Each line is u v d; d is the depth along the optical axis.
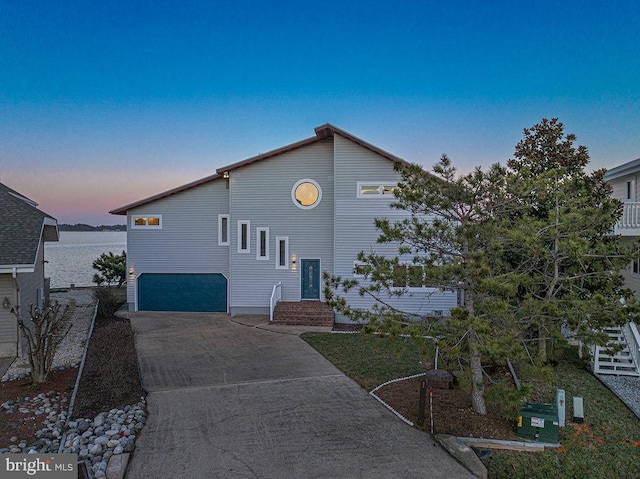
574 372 11.27
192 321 17.95
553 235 8.62
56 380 10.07
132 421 7.71
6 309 12.18
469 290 7.73
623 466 6.89
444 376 9.59
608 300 8.66
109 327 15.07
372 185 17.41
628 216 14.98
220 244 20.30
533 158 13.56
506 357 7.18
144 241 20.47
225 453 6.67
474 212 7.70
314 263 18.77
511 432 7.57
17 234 12.37
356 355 12.52
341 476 6.06
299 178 18.67
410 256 16.56
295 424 7.77
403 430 7.56
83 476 5.86
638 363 11.03
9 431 7.29
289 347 13.58
